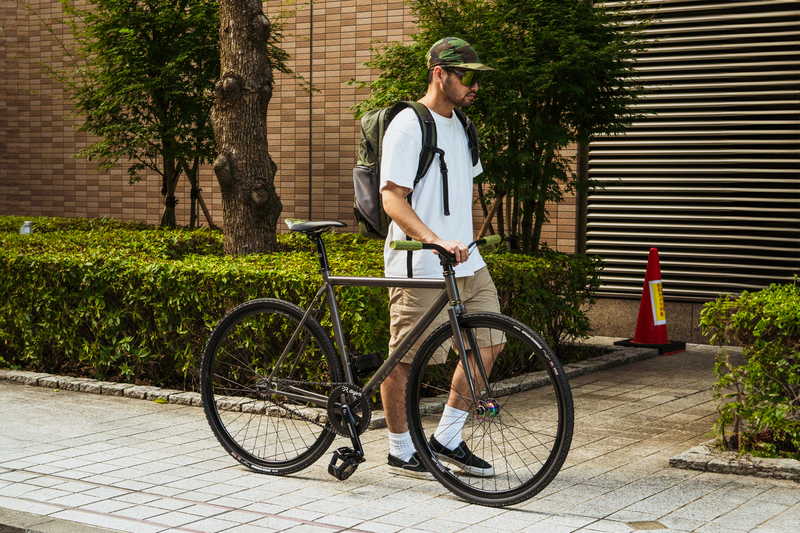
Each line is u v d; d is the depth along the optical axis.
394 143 3.89
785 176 7.93
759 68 7.94
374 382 4.03
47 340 6.49
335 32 10.23
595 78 7.01
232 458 4.54
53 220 11.17
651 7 8.26
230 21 7.02
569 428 3.58
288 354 4.41
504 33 7.13
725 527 3.49
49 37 12.33
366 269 5.66
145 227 10.59
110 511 3.73
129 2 9.94
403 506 3.79
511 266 6.53
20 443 4.80
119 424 5.22
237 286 5.68
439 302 3.88
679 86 8.22
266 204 7.01
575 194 8.80
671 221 8.43
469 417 3.95
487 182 7.11
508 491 3.72
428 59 4.04
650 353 7.64
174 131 9.88
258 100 7.05
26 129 12.59
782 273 7.97
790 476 4.12
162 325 6.05
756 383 4.31
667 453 4.62
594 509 3.72
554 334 7.19
